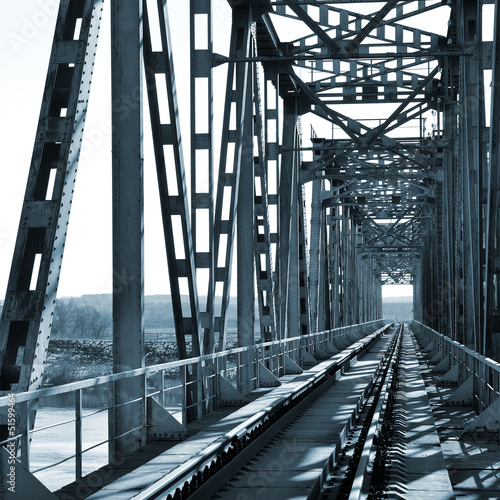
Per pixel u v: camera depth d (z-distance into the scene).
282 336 21.25
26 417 5.97
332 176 27.22
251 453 8.60
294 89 24.23
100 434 16.08
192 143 13.83
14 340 6.46
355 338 47.34
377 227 58.09
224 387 13.60
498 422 9.78
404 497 6.68
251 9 17.23
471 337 16.27
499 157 10.59
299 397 13.76
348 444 9.70
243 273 16.78
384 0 17.11
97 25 7.28
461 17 16.38
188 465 6.89
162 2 10.77
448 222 23.95
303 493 6.86
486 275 10.88
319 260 31.30
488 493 6.95
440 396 15.47
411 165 28.88
